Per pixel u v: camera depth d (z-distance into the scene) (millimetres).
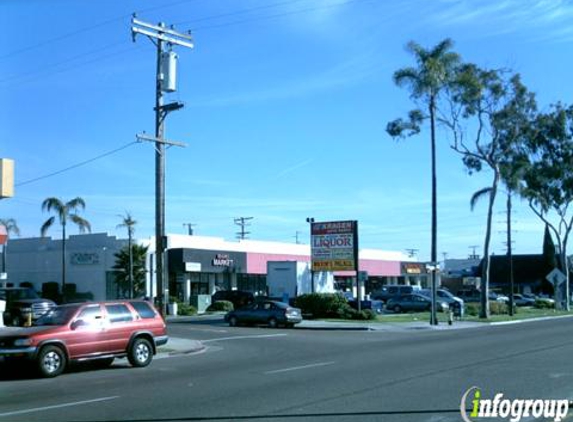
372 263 75125
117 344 16984
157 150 23562
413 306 49219
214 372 15656
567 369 14516
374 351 20156
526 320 41625
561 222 58344
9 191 19922
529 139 48625
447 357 17625
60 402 11609
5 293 33250
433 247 37688
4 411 10773
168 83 23734
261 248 62906
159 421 9539
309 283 46469
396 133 40000
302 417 9539
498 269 93062
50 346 15539
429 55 39594
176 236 54500
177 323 37750
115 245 52781
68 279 54938
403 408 10102
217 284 59750
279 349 22047
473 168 44719
